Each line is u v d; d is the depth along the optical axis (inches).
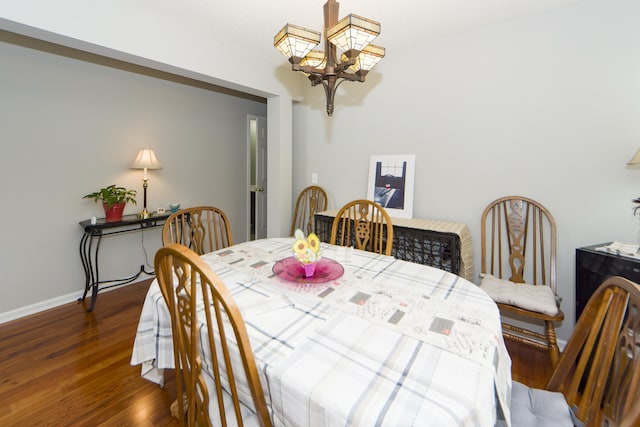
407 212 103.3
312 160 130.9
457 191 95.3
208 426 32.7
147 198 124.0
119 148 114.0
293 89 124.7
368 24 45.4
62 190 100.7
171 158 131.5
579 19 73.5
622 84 69.8
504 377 33.6
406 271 57.2
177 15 80.9
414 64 99.8
